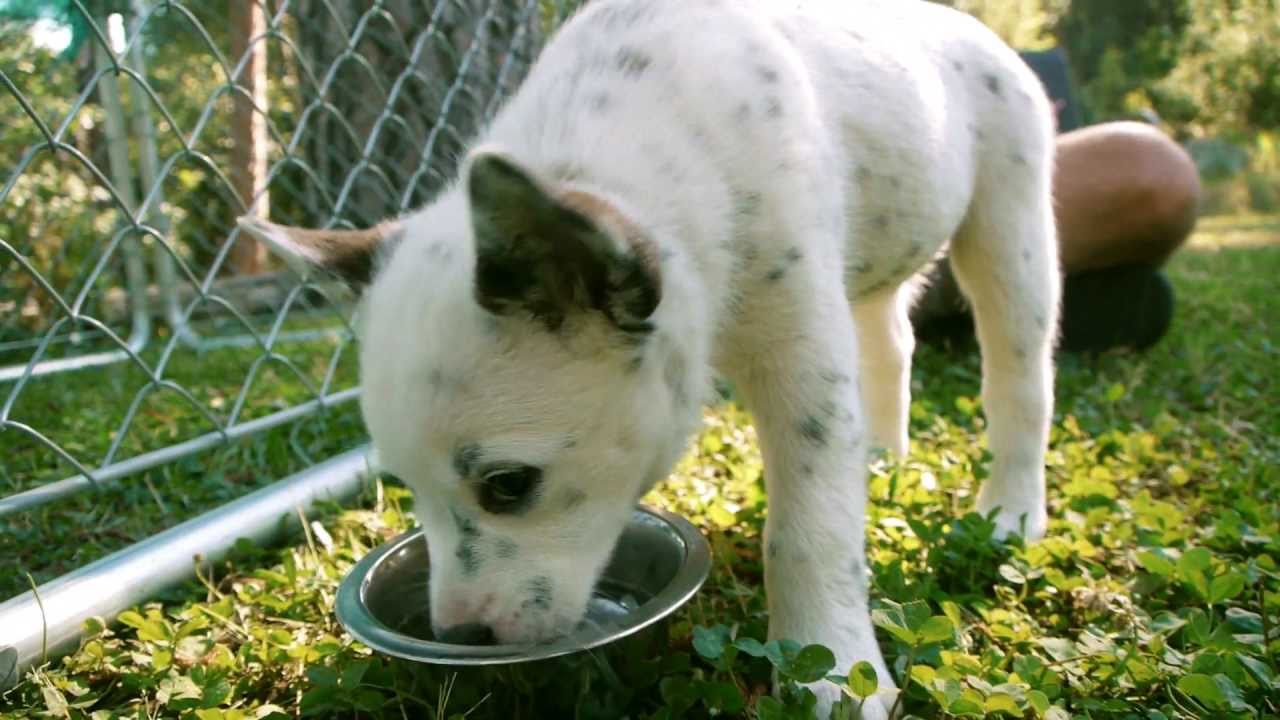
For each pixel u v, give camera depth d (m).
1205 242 2.93
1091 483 0.71
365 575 0.52
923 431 0.86
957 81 0.64
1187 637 0.51
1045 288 0.69
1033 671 0.47
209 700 0.48
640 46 0.52
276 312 1.50
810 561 0.50
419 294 0.45
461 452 0.44
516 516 0.46
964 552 0.60
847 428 0.52
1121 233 1.09
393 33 1.09
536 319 0.44
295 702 0.50
